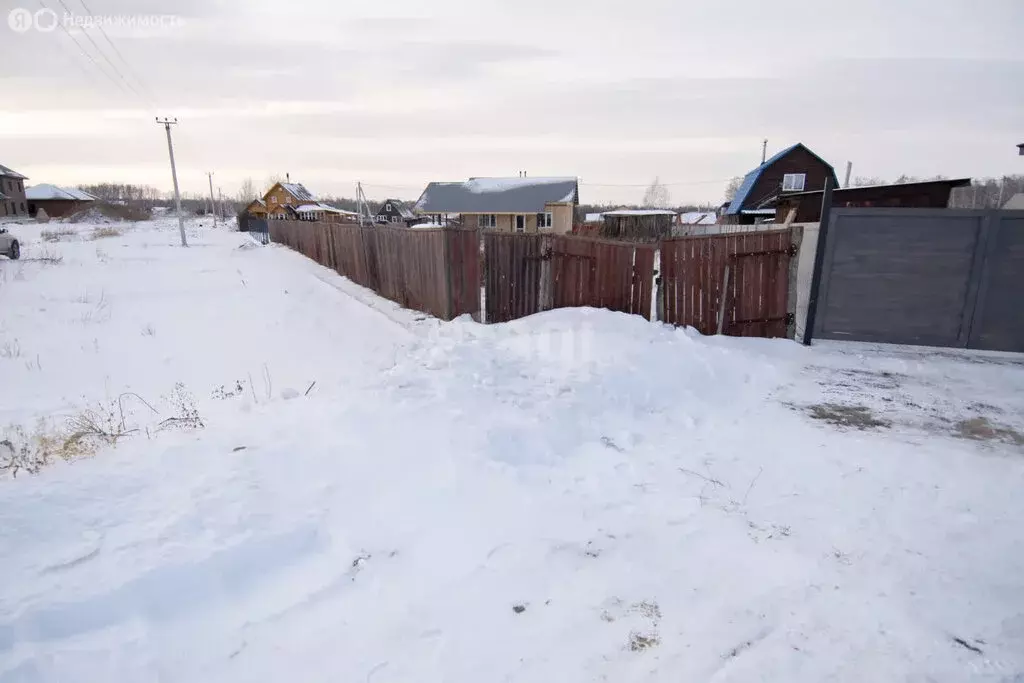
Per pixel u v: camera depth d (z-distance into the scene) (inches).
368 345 319.0
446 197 1723.7
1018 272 251.1
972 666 82.0
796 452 156.3
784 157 1317.7
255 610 94.7
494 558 107.6
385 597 97.5
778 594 97.7
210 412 186.4
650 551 110.5
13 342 321.7
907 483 137.4
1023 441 164.4
